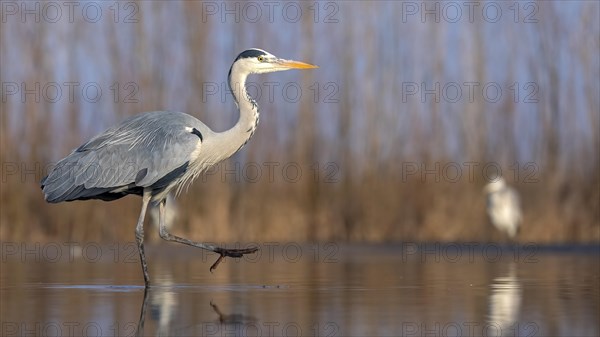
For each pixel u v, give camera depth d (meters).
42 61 22.22
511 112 23.05
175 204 21.81
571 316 8.24
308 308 8.91
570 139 22.69
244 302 9.45
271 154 22.28
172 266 15.37
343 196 22.58
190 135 11.25
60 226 22.14
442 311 8.62
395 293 10.32
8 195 22.02
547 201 22.59
